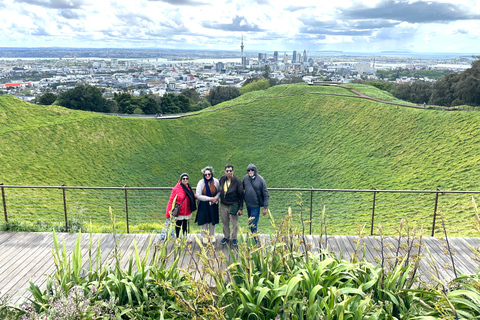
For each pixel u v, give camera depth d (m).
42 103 64.75
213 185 5.44
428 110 42.34
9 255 5.26
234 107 57.91
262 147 48.34
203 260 2.96
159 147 47.25
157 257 3.45
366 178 35.12
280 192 28.67
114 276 3.02
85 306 2.72
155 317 2.86
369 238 5.88
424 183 29.81
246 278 2.85
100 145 42.28
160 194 29.53
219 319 2.40
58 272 3.10
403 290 2.75
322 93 57.53
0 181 30.53
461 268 4.79
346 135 45.72
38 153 36.50
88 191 27.73
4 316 2.79
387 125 43.56
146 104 74.19
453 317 2.41
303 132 49.94
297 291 2.82
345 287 2.69
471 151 32.00
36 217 18.30
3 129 37.53
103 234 6.02
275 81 112.25
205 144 50.09
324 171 39.88
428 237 5.95
